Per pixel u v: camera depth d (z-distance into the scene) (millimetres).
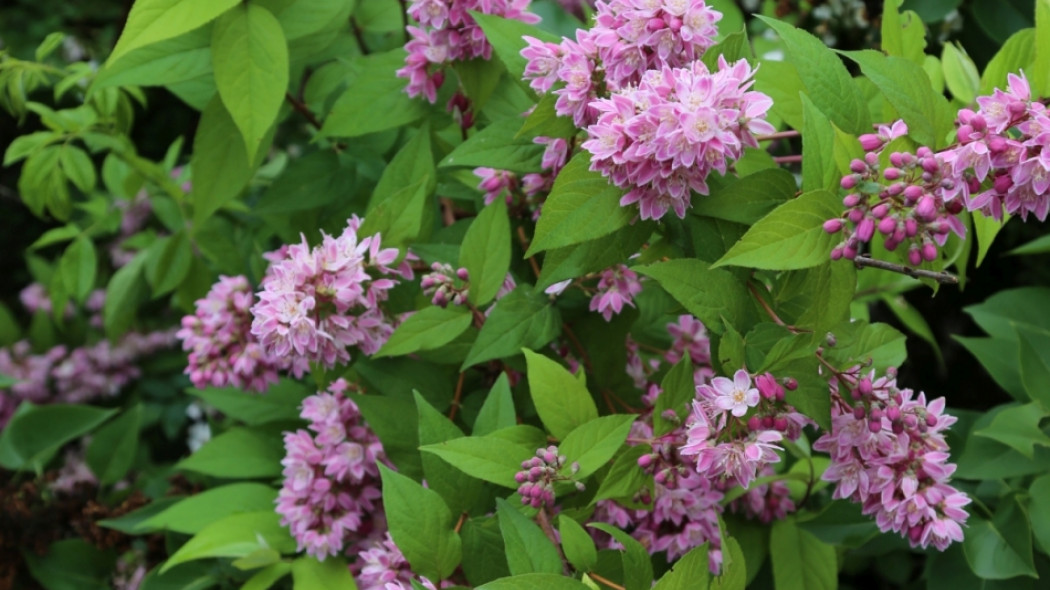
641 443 937
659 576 1022
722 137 861
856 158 891
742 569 885
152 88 2008
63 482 1305
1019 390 1124
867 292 1204
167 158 1376
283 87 1011
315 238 1158
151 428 1808
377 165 1153
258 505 1101
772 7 1316
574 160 894
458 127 1116
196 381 1099
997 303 1160
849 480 935
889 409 906
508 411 952
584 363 1052
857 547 1076
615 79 921
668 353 1085
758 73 1002
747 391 880
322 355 1002
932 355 1383
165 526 1095
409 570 968
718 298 895
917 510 920
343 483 1056
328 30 1105
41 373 1682
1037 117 845
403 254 1017
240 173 1086
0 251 2080
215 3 981
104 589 1235
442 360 1031
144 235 1467
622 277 1008
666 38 909
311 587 1035
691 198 913
